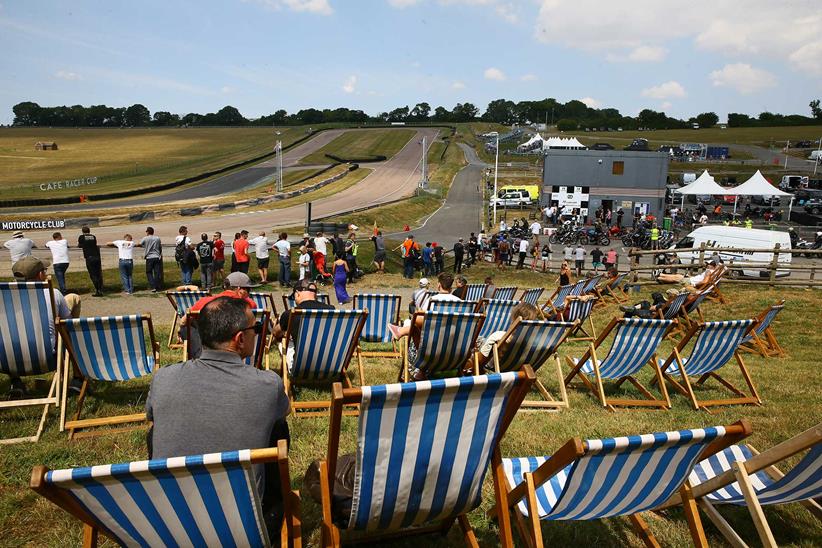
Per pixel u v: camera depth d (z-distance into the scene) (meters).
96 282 15.02
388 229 42.50
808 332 11.53
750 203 54.44
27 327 4.54
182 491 1.97
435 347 5.34
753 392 6.22
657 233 35.19
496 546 3.05
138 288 16.42
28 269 5.46
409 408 2.08
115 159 98.62
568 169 45.38
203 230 33.31
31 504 3.41
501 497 2.50
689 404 6.18
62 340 4.70
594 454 2.16
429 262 23.11
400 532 3.04
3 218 36.75
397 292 18.50
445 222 47.22
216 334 2.60
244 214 42.62
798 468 2.71
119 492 1.91
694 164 91.38
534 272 26.03
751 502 2.63
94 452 4.21
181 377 2.54
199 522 2.09
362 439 2.08
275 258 23.31
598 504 2.48
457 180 75.00
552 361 8.48
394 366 7.27
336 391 1.96
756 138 144.50
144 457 4.14
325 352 5.17
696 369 6.32
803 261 28.95
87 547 2.20
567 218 44.88
